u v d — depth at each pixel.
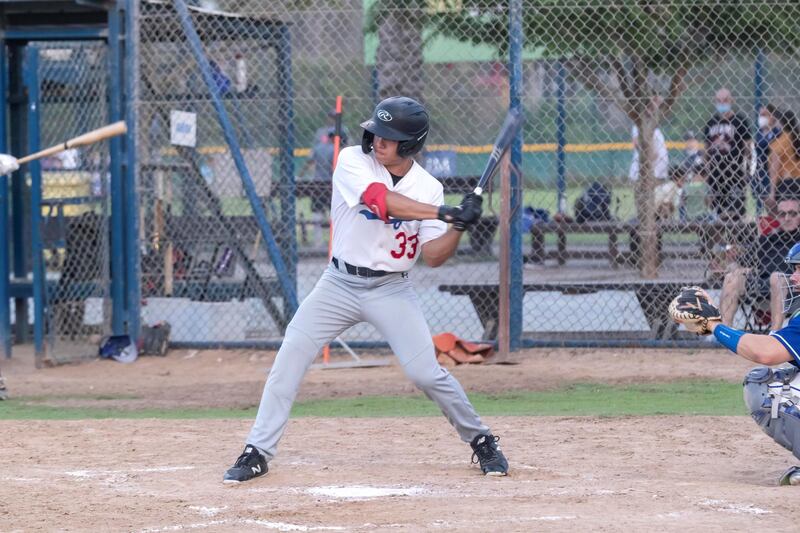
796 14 40.50
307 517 16.97
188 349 38.75
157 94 39.47
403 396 30.81
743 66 47.12
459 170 58.81
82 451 23.09
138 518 17.14
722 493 18.27
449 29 45.81
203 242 39.66
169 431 25.31
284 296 37.88
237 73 41.06
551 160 59.41
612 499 17.89
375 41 53.84
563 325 39.81
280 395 20.09
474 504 17.64
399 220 19.00
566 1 38.81
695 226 37.50
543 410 28.20
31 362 37.94
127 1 37.78
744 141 38.47
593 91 53.09
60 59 38.62
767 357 18.55
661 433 24.64
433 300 47.19
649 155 42.28
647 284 36.78
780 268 34.44
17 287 41.00
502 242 35.19
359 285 19.41
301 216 58.69
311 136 64.31
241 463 19.86
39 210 36.19
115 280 38.62
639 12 40.16
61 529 16.55
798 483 19.12
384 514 17.05
